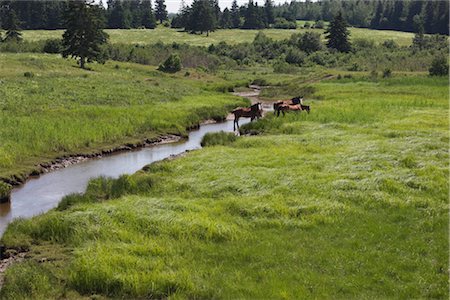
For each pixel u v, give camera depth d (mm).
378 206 15555
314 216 14672
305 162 20812
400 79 56781
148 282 10938
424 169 18969
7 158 22656
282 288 10586
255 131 30328
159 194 17562
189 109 39438
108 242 12883
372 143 23891
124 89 48000
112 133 29484
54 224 14164
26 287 11078
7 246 13586
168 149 28938
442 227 13648
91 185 18859
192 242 13094
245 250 12508
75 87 46000
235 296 10375
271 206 15391
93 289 11008
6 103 34625
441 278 10828
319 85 57688
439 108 36031
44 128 27703
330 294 10359
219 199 16562
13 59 61250
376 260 11820
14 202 18969
